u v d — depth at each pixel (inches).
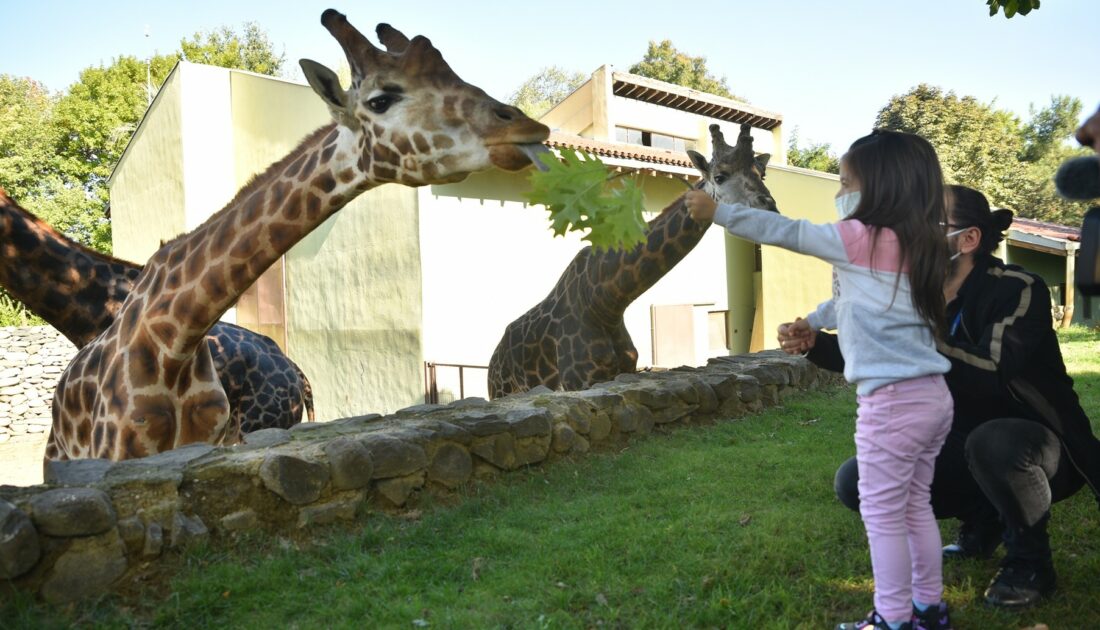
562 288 275.3
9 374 589.9
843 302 89.8
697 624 104.0
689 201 90.9
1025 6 182.1
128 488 122.0
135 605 111.6
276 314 592.7
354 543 133.6
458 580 121.6
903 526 89.1
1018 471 98.3
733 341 674.2
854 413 262.4
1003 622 100.2
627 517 147.3
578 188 80.4
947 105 1151.0
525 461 178.1
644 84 631.8
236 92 619.5
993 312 102.1
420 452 155.6
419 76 127.7
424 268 466.0
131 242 716.7
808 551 126.6
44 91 1305.4
